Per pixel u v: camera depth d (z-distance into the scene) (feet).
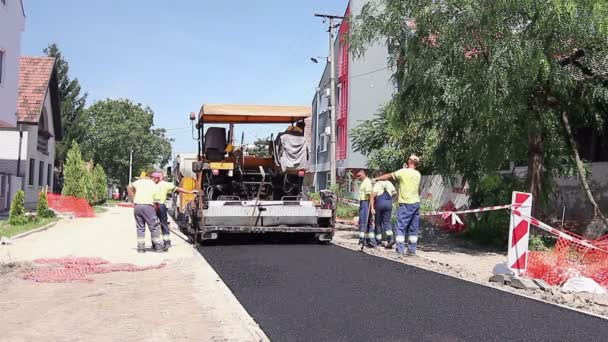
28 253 38.42
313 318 21.36
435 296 25.43
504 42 35.81
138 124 199.31
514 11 36.06
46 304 23.08
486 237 47.42
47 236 50.67
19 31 72.74
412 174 39.22
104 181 127.44
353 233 57.62
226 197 47.01
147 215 39.73
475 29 37.47
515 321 21.35
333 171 86.53
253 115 46.98
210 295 24.88
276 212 44.24
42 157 97.81
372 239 43.96
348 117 111.75
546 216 50.42
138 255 38.06
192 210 47.24
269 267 32.94
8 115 69.92
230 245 44.57
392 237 43.78
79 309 22.22
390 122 45.34
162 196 41.37
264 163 47.83
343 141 115.44
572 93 40.98
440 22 39.40
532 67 35.06
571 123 45.42
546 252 35.63
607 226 41.55
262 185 47.80
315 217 45.14
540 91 40.09
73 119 178.91
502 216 46.42
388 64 45.91
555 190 48.93
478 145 42.50
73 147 94.99
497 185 47.85
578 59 38.42
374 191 43.04
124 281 28.30
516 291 26.86
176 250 41.14
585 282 27.61
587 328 20.53
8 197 78.23
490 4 35.86
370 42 44.73
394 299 24.66
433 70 38.86
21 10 73.00
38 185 95.20
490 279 29.45
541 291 26.94
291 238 48.78
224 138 47.73
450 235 53.26
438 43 39.99
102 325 19.85
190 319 20.76
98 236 51.37
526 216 29.43
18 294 25.03
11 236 47.39
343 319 21.25
